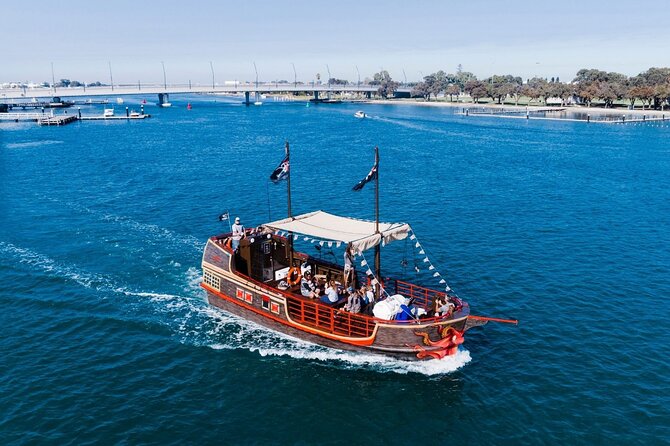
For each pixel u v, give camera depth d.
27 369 31.98
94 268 47.47
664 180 93.75
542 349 34.72
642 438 26.42
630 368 32.56
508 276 47.19
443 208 72.75
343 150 132.62
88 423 27.33
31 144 140.38
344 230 36.16
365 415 28.17
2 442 25.81
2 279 44.66
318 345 34.50
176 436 26.55
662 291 43.94
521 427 27.25
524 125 199.00
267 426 27.36
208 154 123.88
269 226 36.78
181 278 45.53
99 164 108.00
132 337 35.88
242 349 34.41
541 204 75.06
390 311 32.16
